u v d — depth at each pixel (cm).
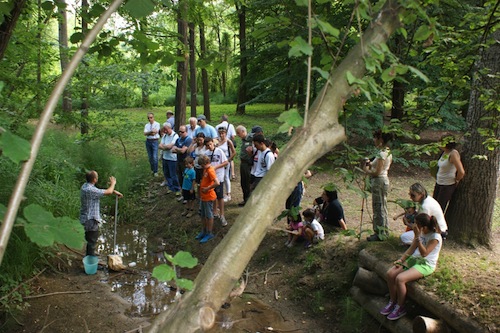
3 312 559
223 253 87
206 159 775
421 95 390
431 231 502
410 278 498
